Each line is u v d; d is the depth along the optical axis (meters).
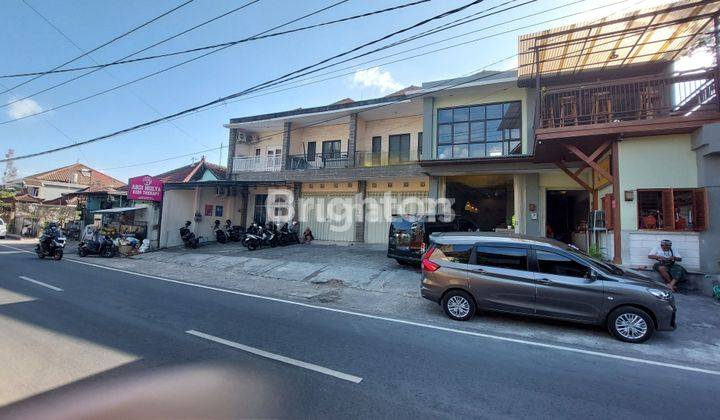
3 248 18.97
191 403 3.41
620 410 3.54
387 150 19.52
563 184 14.50
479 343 5.46
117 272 11.77
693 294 8.61
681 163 9.18
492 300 6.58
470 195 18.12
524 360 4.82
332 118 19.95
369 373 4.23
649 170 9.39
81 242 16.58
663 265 8.89
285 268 12.32
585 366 4.68
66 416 3.14
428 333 5.90
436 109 16.14
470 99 15.58
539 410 3.49
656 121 8.91
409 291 9.34
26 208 31.66
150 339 5.16
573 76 12.63
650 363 4.89
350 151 18.86
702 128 8.57
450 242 7.24
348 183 19.86
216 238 20.66
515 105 14.88
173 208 19.02
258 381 3.93
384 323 6.45
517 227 14.80
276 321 6.34
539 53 11.29
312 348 5.01
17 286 8.67
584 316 6.06
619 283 5.96
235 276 11.60
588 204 14.33
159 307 7.05
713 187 8.66
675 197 9.33
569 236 16.27
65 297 7.62
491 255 6.82
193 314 6.61
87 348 4.73
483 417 3.32
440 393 3.78
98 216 25.02
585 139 9.94
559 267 6.38
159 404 3.38
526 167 13.84
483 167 14.40
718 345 5.76
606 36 9.29
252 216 22.38
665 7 8.98
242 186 20.36
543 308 6.28
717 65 8.64
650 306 5.74
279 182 19.39
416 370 4.36
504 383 4.07
